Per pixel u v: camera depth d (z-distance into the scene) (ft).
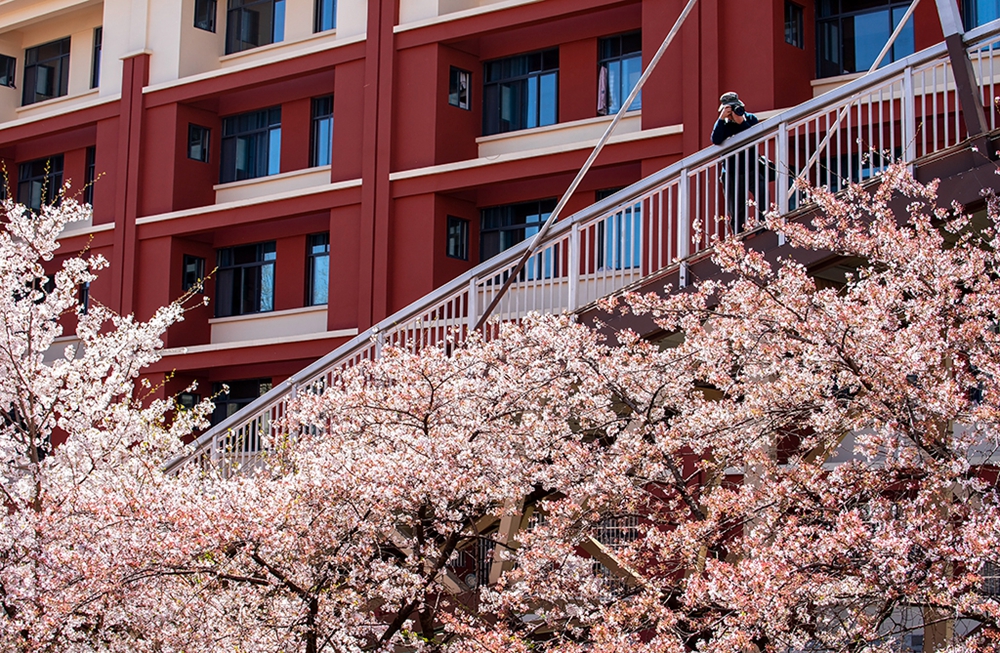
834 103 34.42
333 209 75.66
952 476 22.06
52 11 92.48
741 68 60.34
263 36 85.56
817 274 32.76
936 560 20.63
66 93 95.04
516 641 24.99
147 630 28.68
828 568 21.18
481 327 38.29
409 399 31.45
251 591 28.81
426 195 71.82
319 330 78.13
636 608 23.93
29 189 95.35
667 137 62.34
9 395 34.71
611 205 36.63
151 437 34.68
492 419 31.30
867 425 25.21
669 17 63.31
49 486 31.48
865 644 21.90
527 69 74.23
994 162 29.09
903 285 24.80
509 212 73.26
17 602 27.86
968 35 30.73
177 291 82.43
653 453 27.30
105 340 36.42
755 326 26.40
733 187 40.32
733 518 24.79
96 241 85.40
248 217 78.79
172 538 27.17
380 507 28.60
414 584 28.94
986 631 20.13
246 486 29.35
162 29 85.40
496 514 30.89
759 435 26.14
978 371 24.88
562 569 26.94
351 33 77.46
